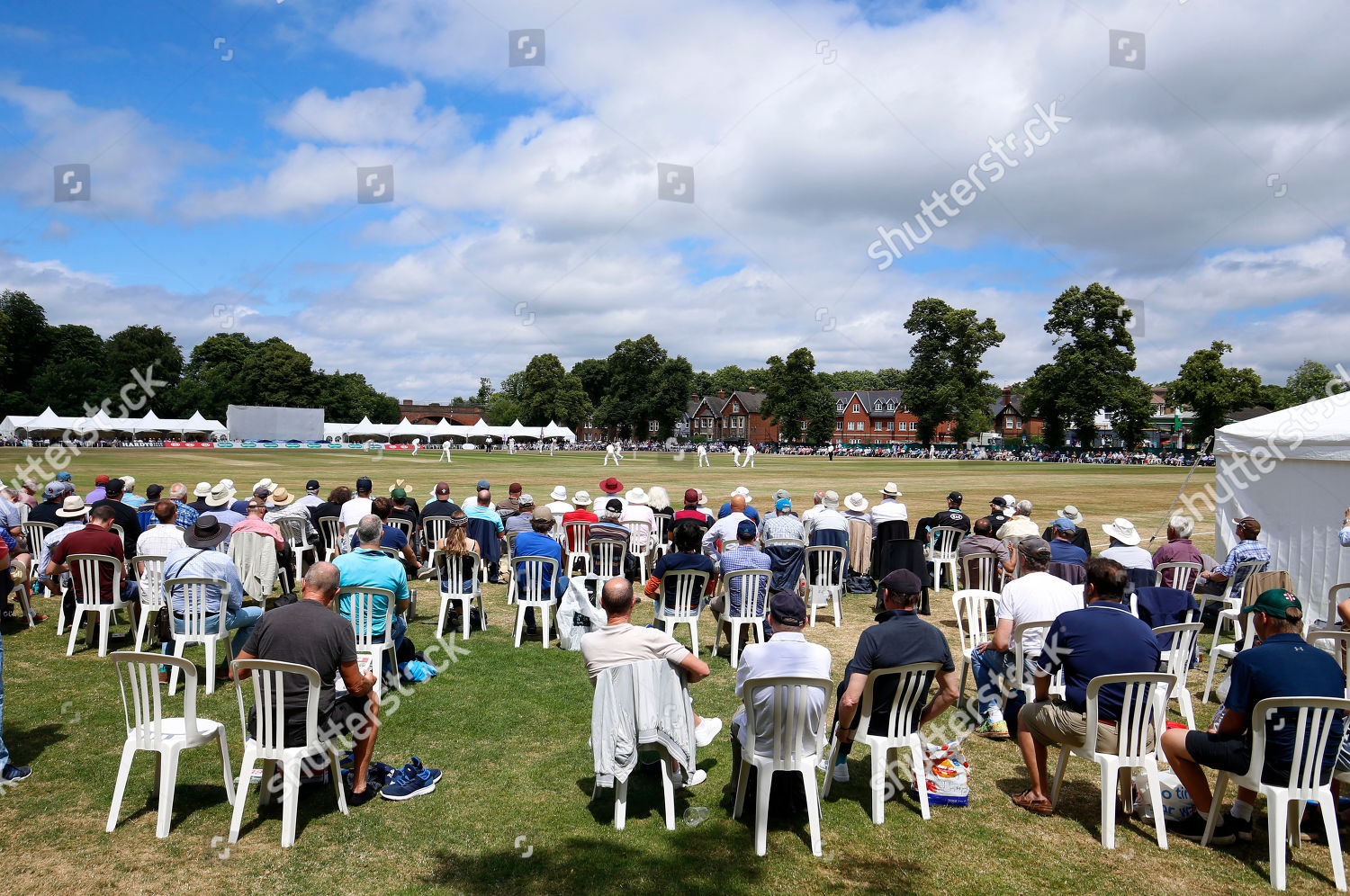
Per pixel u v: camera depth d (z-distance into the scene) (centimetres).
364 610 624
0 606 818
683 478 3369
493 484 2811
